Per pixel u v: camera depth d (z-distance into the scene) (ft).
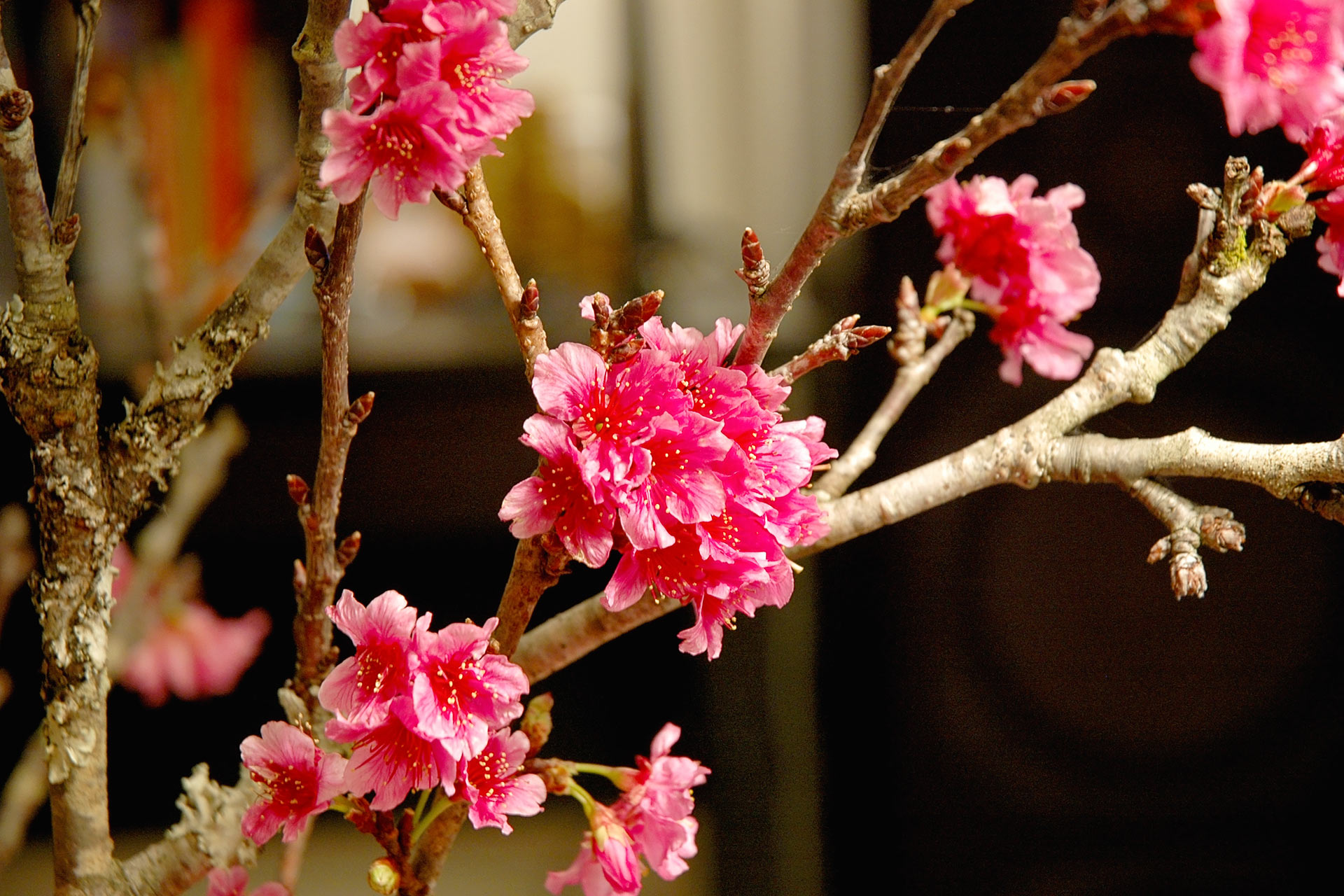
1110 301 5.31
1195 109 5.17
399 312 6.56
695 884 6.88
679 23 7.07
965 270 3.77
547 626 3.68
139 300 5.54
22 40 5.61
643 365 3.34
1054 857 5.66
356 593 7.18
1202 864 5.51
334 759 3.40
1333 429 5.16
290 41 5.81
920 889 5.81
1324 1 3.24
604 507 3.33
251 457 6.19
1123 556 5.43
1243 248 3.61
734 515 3.36
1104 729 5.49
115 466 3.56
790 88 7.21
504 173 6.64
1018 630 5.53
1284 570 5.22
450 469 6.37
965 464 3.67
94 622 3.53
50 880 6.26
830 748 6.35
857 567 5.96
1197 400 5.17
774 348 6.02
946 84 5.28
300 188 3.53
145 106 5.48
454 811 3.48
